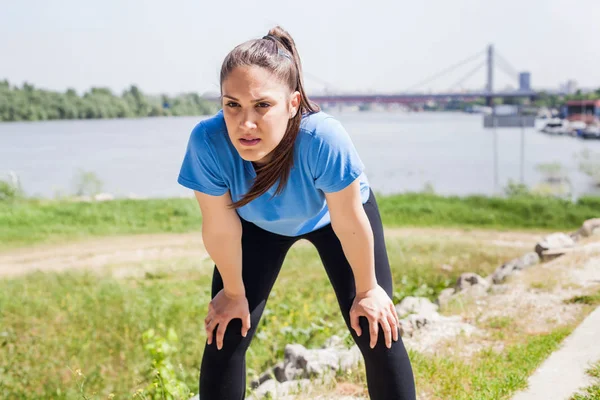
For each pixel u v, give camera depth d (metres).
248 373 5.24
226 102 2.10
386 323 2.40
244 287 2.54
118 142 86.88
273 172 2.25
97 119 147.12
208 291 9.59
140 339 7.03
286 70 2.11
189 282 10.71
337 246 2.57
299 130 2.22
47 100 142.88
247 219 2.54
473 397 3.36
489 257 11.92
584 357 3.81
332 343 4.88
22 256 14.10
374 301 2.43
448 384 3.57
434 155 64.88
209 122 2.29
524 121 33.56
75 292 9.70
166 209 19.47
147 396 4.38
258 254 2.57
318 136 2.21
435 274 10.07
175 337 4.91
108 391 5.75
